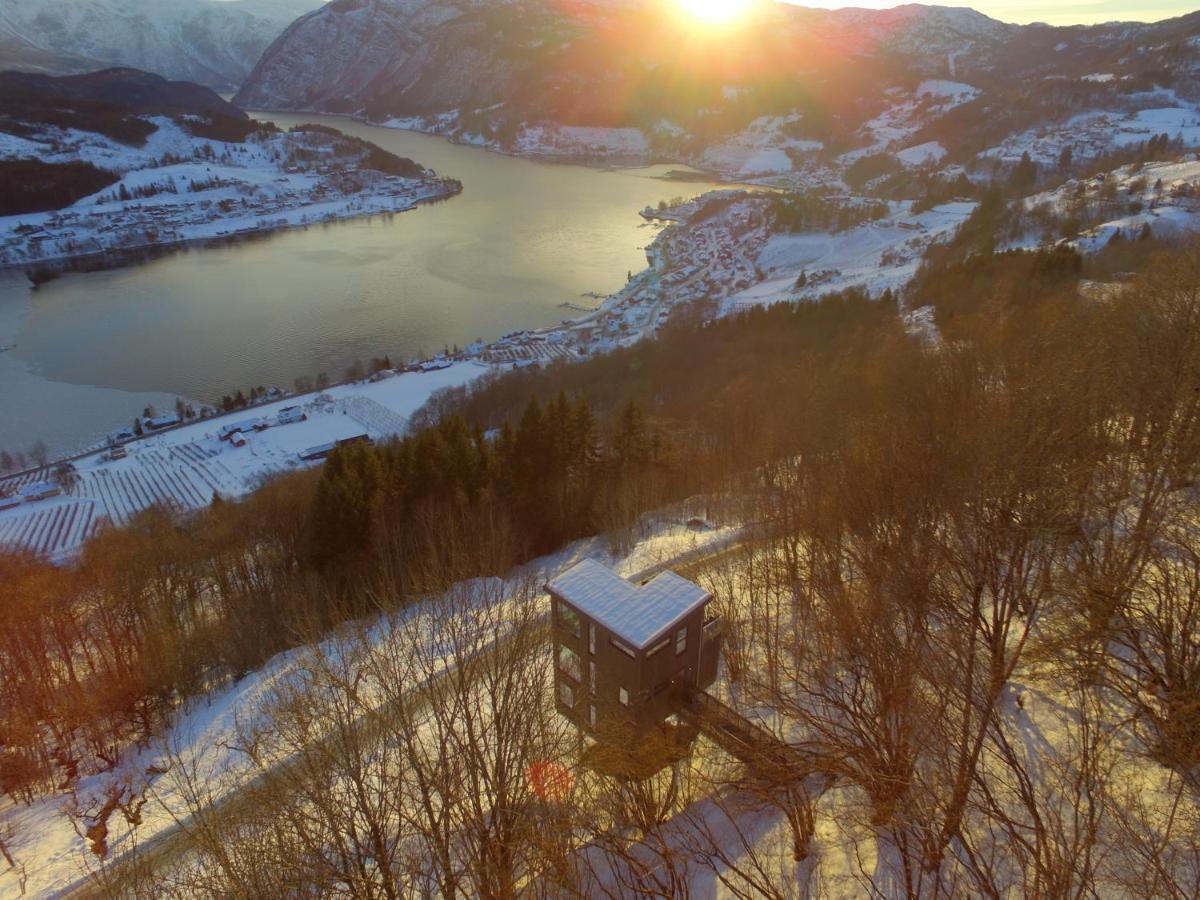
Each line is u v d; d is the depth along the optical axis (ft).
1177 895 67.21
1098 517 98.89
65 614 176.65
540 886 88.84
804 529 137.59
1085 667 89.04
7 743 142.92
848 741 93.61
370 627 150.10
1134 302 128.77
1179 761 80.64
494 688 97.60
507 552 186.91
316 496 187.32
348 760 89.81
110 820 123.65
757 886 79.36
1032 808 71.51
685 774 105.91
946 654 89.61
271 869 84.17
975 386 134.00
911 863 83.15
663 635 102.12
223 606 195.21
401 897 84.02
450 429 215.10
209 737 138.82
